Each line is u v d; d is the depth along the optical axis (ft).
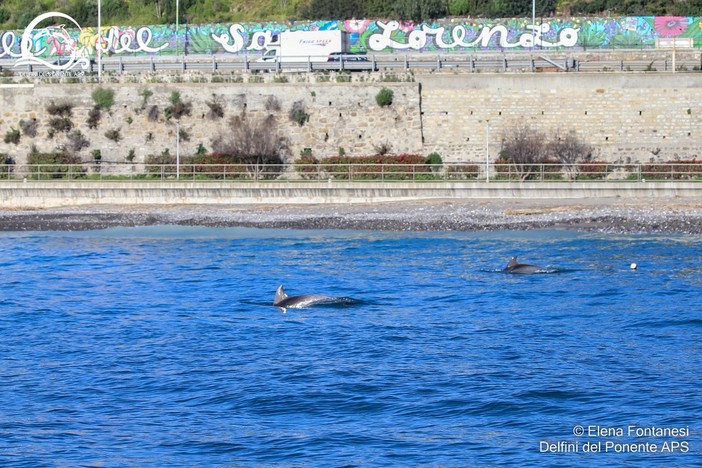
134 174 305.73
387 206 268.21
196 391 124.16
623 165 282.15
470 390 122.11
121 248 232.94
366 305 168.25
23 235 254.27
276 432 110.52
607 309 162.09
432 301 170.40
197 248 230.89
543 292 175.83
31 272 203.92
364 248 226.79
